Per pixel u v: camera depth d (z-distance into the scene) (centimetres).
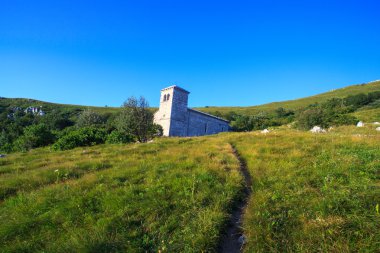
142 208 627
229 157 1147
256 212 594
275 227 528
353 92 13012
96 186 799
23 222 589
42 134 2636
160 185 764
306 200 615
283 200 644
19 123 7106
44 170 1031
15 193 822
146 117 3316
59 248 485
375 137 1405
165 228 549
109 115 8538
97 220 584
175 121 4859
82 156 1406
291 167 905
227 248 516
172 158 1137
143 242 506
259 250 472
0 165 1348
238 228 578
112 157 1303
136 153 1385
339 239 456
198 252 475
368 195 560
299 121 3062
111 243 489
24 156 1611
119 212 607
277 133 1916
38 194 757
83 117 5391
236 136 1911
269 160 1045
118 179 855
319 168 850
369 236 450
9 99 11469
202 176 822
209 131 5716
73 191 760
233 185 763
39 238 534
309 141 1370
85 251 463
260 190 730
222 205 639
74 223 585
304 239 480
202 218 574
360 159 881
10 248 500
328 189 654
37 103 11594
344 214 518
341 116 3147
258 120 6469
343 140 1316
